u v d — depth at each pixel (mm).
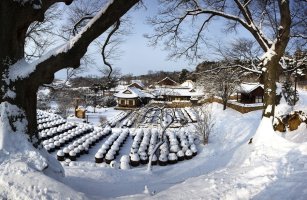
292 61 18766
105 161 20531
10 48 7141
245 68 17969
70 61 7113
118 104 63219
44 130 28797
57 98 45000
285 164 8797
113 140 25562
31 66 7090
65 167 13555
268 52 14172
